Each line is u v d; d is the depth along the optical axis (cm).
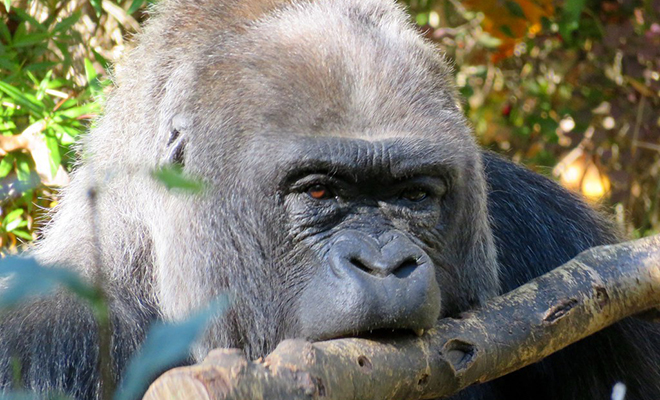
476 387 980
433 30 1806
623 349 989
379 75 838
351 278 746
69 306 830
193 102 859
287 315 812
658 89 1773
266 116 816
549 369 1011
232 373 552
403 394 707
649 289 816
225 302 458
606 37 1745
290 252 816
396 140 804
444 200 853
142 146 909
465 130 874
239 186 825
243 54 852
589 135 1822
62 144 1270
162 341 445
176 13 946
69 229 929
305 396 593
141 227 898
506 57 1831
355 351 671
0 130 1268
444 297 859
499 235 1048
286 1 920
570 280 804
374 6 934
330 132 807
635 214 1798
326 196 815
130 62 987
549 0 1728
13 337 818
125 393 446
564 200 1123
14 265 418
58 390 782
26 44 1320
